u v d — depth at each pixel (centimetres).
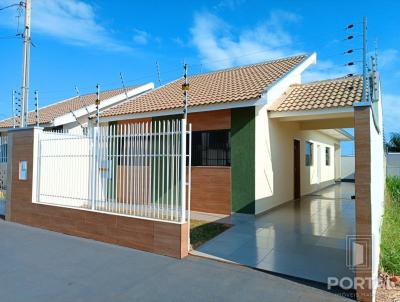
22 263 561
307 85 1185
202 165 1063
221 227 808
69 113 1493
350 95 970
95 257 593
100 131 747
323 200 1322
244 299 423
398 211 999
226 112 1009
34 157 880
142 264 555
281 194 1185
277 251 613
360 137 429
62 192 815
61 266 546
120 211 699
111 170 723
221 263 555
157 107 1126
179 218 626
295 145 1382
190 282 478
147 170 663
